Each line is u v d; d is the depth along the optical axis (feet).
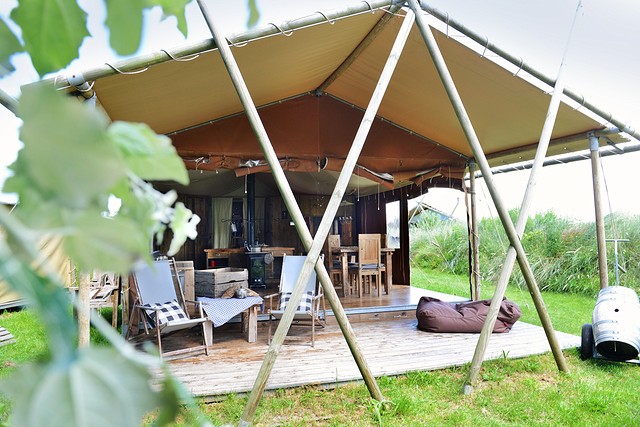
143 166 0.70
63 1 0.85
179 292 16.87
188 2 1.00
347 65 17.88
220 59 13.19
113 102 13.67
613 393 11.88
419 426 9.92
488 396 11.78
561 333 17.99
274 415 10.41
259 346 15.75
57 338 0.53
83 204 0.56
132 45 0.91
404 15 13.51
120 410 0.54
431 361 13.93
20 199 0.57
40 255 0.56
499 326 17.94
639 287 27.96
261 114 20.81
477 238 23.06
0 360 12.42
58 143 0.55
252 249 28.40
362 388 11.97
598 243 16.99
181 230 0.81
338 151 21.62
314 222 34.17
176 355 14.40
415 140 22.65
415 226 41.32
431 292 26.50
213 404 10.96
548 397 11.68
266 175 31.78
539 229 34.35
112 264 0.66
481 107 17.69
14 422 0.49
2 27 0.82
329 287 10.44
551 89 14.89
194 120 18.92
